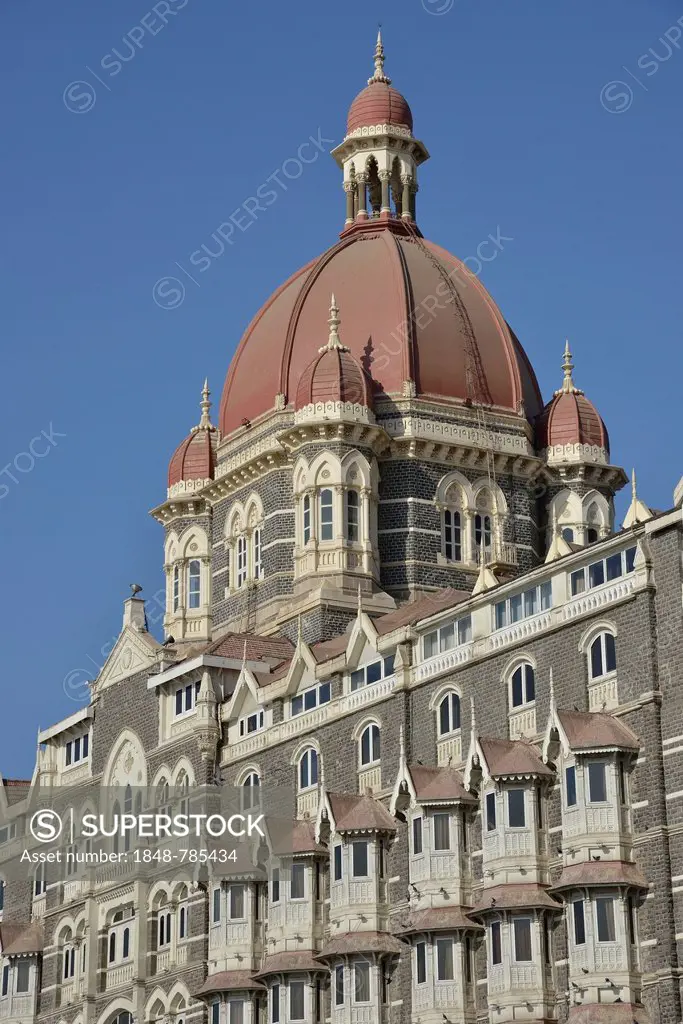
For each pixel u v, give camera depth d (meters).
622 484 125.69
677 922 78.69
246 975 100.50
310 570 114.31
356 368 118.00
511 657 89.50
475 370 122.19
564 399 125.50
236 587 122.31
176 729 111.75
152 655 115.25
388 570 116.56
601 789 81.94
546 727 84.56
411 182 131.38
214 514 126.00
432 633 95.25
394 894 92.81
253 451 122.75
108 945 115.44
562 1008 82.44
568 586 87.38
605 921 80.56
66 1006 116.81
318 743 100.50
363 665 99.12
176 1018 107.50
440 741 92.88
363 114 131.75
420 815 90.25
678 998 77.94
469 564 118.25
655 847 80.06
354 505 115.69
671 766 80.44
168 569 128.62
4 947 122.12
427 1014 87.56
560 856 83.88
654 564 82.94
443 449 118.75
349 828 93.75
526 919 84.19
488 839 86.25
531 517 121.62
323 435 116.00
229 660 110.25
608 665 84.69
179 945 108.50
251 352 126.50
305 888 97.62
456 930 87.50
